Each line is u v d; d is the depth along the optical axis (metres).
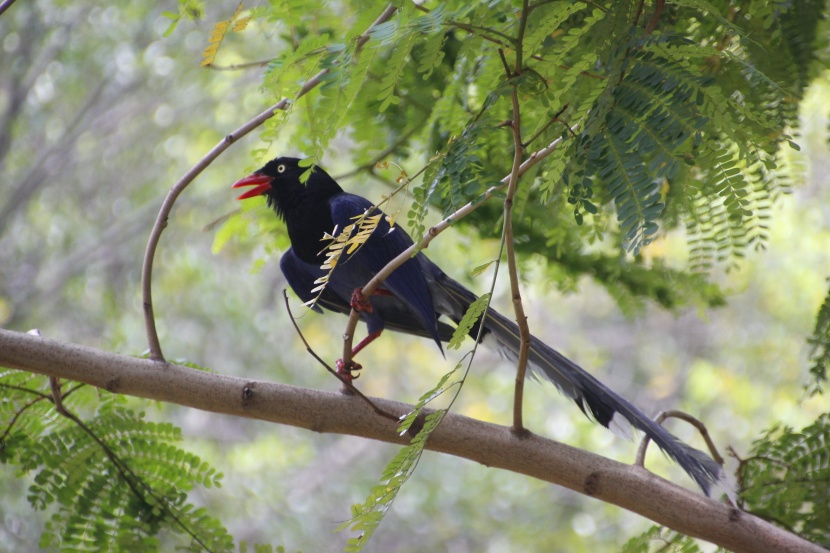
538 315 26.75
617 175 5.41
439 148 8.45
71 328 23.58
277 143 11.20
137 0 22.22
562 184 6.77
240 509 23.00
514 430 7.09
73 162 24.73
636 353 26.05
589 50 5.99
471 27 5.96
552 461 7.01
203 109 23.00
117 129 24.47
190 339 23.03
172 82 23.62
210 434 25.03
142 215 23.62
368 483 24.67
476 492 23.66
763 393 23.05
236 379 7.19
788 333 22.62
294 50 6.93
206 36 19.97
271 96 7.94
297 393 7.16
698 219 6.99
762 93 7.09
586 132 5.51
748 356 23.28
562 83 6.11
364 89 8.43
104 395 8.16
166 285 23.14
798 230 21.31
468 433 7.09
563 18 5.79
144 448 8.12
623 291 11.13
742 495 7.47
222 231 10.94
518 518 23.44
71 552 7.93
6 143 24.38
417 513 23.45
